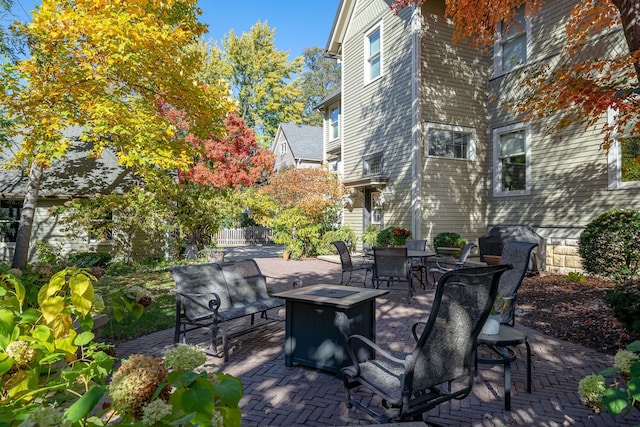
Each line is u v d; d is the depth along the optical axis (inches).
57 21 247.8
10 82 258.2
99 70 263.6
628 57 269.7
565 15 363.6
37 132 263.1
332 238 575.8
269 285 342.3
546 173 382.6
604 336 186.1
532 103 346.6
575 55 353.4
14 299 78.4
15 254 341.4
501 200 437.7
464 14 376.5
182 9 307.0
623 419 113.5
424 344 91.5
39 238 490.0
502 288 174.4
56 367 75.6
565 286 302.2
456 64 453.1
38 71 269.1
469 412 119.1
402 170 458.0
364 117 543.2
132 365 48.6
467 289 97.0
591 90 249.1
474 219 455.2
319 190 575.2
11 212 500.7
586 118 331.6
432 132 442.0
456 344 98.6
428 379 93.7
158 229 463.5
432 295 298.0
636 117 255.6
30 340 64.7
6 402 57.1
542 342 184.9
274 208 588.4
